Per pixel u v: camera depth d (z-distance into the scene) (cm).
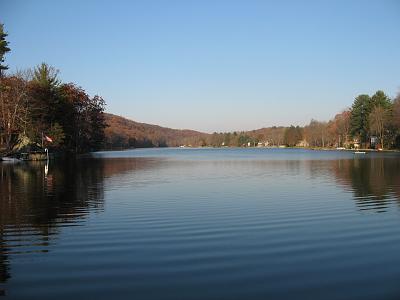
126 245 978
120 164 4575
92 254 905
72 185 2281
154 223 1227
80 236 1066
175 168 3891
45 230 1135
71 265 830
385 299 661
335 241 1014
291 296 674
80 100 7444
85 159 5844
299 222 1243
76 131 7375
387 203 1587
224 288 708
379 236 1062
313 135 13938
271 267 814
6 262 851
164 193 1942
